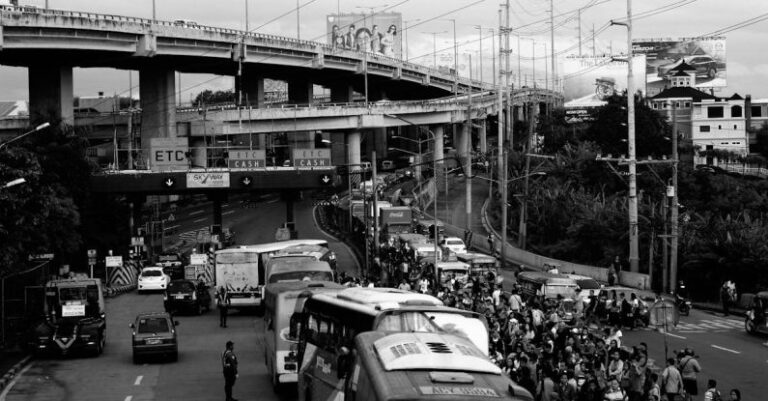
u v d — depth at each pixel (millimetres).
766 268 70438
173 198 164875
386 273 70188
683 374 33469
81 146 97000
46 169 90625
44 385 39844
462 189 155000
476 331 23953
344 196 146375
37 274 61438
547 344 34094
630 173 77062
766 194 119438
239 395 37125
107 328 58969
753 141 192500
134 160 152375
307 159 107812
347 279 60938
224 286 62125
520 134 186500
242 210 148000
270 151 198125
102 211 98938
